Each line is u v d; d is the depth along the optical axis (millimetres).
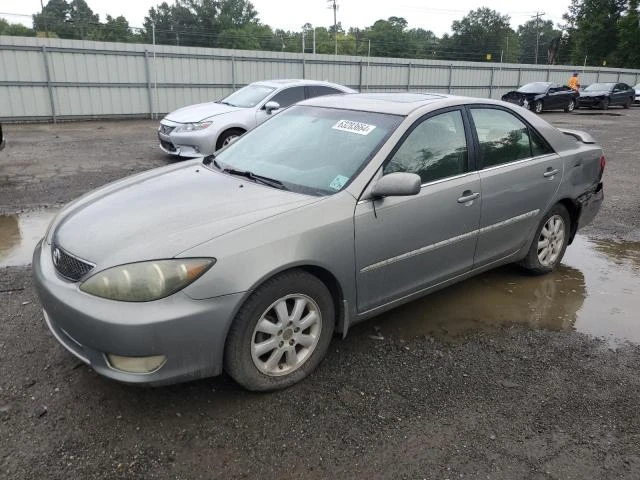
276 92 10430
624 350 3600
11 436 2609
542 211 4426
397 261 3381
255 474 2430
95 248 2725
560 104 25734
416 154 3504
